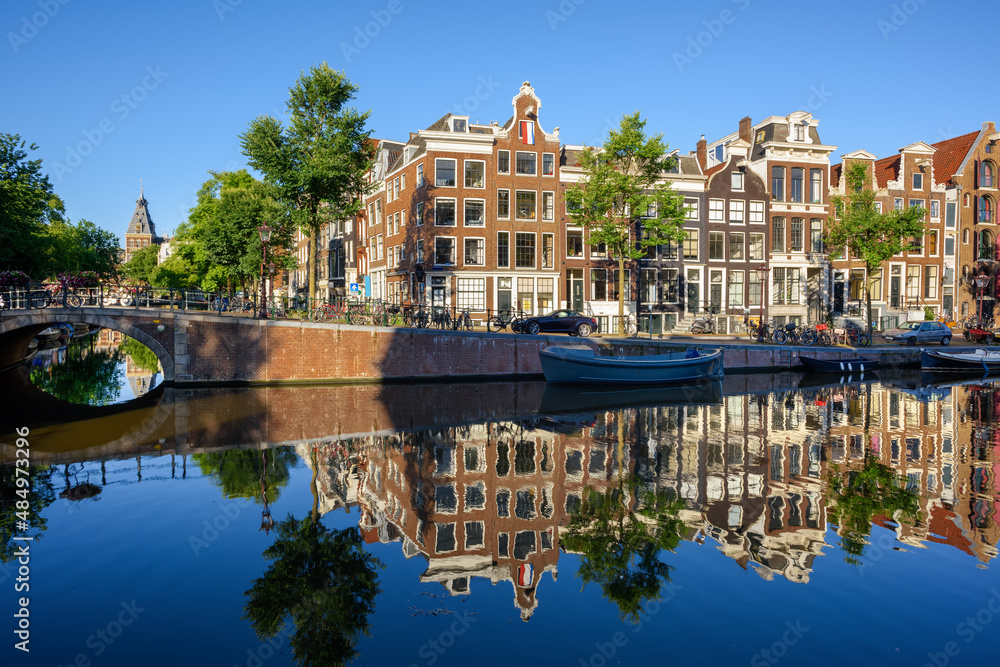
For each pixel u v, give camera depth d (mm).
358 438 15547
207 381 24094
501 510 10383
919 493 11297
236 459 13461
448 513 10258
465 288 33438
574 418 18375
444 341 26141
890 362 32156
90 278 27016
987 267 43844
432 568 8188
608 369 25094
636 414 19125
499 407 20188
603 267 36094
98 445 14617
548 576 7918
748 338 34312
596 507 10555
